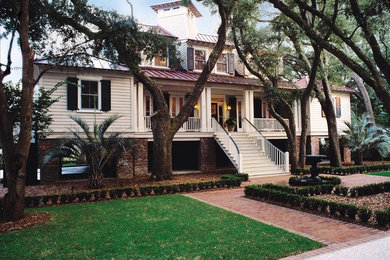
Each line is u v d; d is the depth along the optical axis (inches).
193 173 683.4
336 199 364.2
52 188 480.4
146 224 258.7
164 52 508.7
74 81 574.2
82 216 291.3
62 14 426.6
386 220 249.8
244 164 638.5
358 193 378.9
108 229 244.5
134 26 435.8
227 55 846.5
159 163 535.8
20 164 278.2
